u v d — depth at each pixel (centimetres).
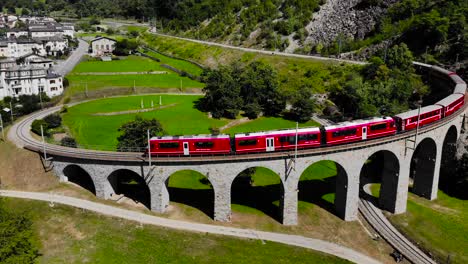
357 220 8225
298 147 7731
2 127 10138
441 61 14488
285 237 7469
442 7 16488
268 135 7625
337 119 12900
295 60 16975
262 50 19362
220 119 12925
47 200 8162
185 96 15525
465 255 7325
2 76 14388
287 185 7594
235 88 13238
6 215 6644
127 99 14950
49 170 8806
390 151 8000
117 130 11344
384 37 16912
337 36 18350
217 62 19375
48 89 14762
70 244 6994
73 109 13412
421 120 8581
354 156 7750
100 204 8075
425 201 9162
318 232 7725
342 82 14350
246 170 9212
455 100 9494
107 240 7094
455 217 8506
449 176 9969
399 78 13650
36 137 10138
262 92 13538
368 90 13125
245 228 7638
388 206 8581
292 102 13438
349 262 6962
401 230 7956
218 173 7469
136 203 8238
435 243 7625
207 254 6881
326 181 9731
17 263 5812
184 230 7425
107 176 8088
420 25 15688
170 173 7581
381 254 7300
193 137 7644
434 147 8825
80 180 9112
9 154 9319
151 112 13362
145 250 6906
